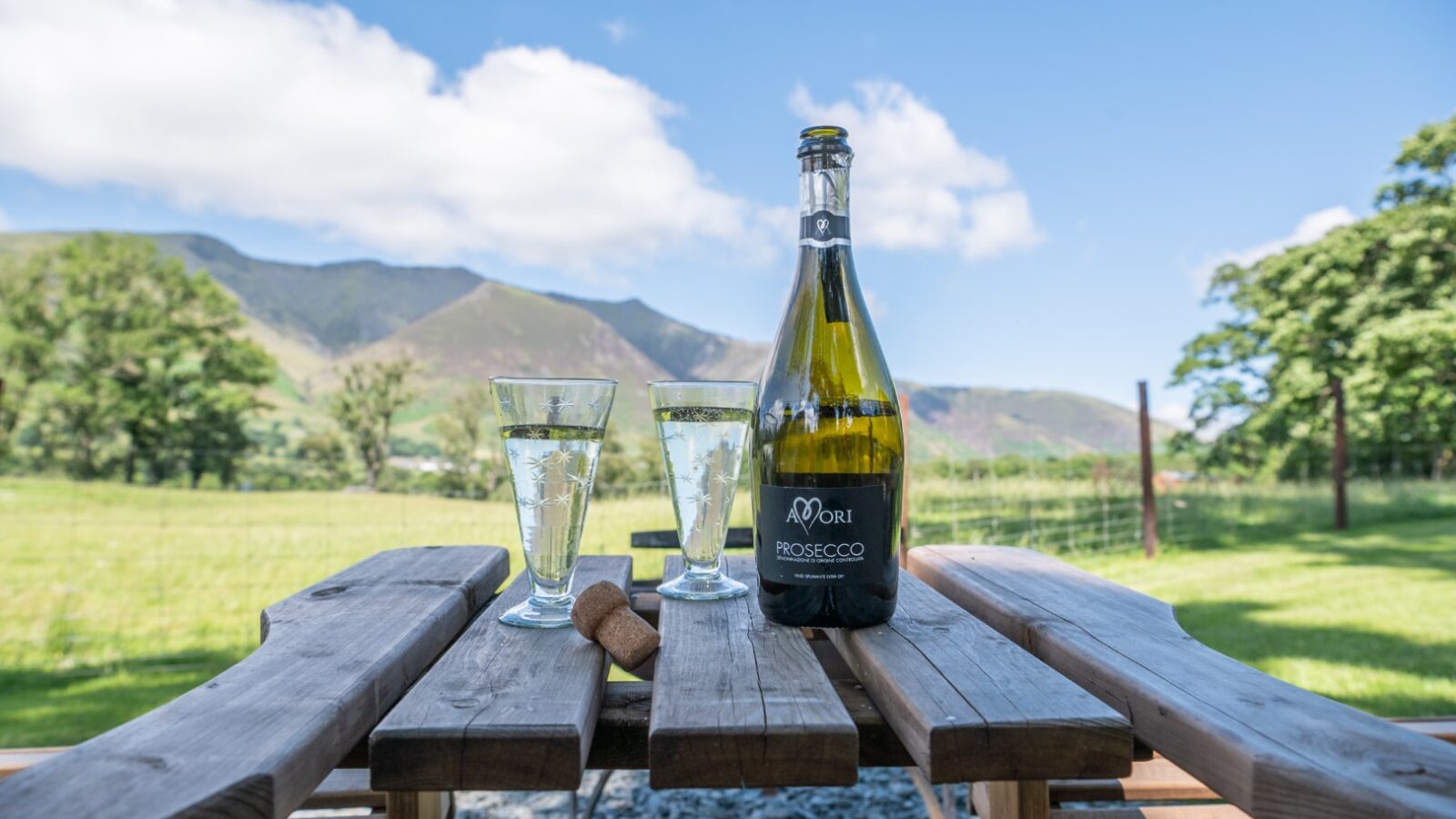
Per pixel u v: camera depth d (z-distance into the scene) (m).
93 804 0.57
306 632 1.06
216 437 37.56
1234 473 15.15
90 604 6.60
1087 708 0.76
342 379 40.28
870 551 1.07
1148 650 0.98
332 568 8.08
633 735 0.89
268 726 0.72
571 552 1.17
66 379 36.62
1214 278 21.95
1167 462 18.33
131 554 9.09
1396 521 11.19
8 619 5.96
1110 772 0.73
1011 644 0.99
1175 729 0.77
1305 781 0.62
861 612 1.06
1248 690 0.82
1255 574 7.20
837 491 1.07
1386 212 19.36
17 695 4.18
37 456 32.81
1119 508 9.76
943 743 0.72
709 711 0.79
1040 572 1.48
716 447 1.30
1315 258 19.58
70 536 11.59
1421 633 4.84
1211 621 5.29
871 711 0.91
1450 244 17.97
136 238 38.56
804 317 1.26
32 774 0.61
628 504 6.58
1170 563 7.95
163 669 4.73
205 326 39.16
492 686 0.85
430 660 1.11
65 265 37.16
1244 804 0.67
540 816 2.72
